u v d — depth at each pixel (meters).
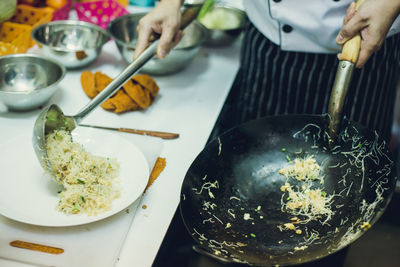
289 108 1.51
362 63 1.01
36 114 1.27
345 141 1.07
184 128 1.28
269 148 1.12
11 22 1.66
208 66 1.65
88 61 1.50
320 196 1.02
